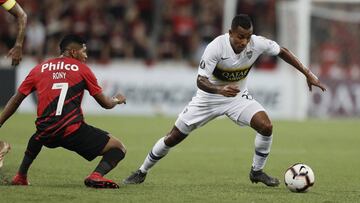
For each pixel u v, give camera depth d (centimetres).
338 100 8012
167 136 3072
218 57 2947
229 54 2955
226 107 3059
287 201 2625
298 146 5250
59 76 2762
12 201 2488
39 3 8894
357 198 2759
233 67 2994
